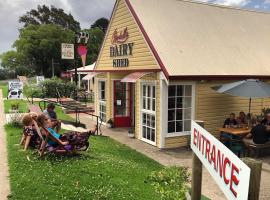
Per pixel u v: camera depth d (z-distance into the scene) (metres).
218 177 2.87
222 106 13.64
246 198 2.20
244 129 11.85
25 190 6.03
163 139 12.31
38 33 61.88
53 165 7.57
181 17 15.04
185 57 12.91
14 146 9.30
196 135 3.86
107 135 14.52
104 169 7.63
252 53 15.07
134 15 13.91
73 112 21.06
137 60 13.95
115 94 16.62
